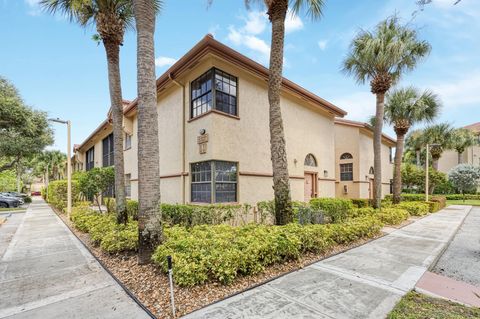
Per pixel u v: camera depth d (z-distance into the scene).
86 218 9.41
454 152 32.50
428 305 3.58
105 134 19.12
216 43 7.68
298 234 5.81
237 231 6.02
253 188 9.84
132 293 3.97
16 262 5.79
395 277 4.64
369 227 7.79
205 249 4.65
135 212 10.41
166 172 10.94
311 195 13.20
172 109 10.63
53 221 12.60
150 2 5.51
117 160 8.32
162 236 5.34
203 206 8.05
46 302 3.79
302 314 3.31
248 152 9.74
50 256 6.25
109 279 4.64
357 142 17.17
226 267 4.15
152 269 4.82
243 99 9.66
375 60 11.53
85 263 5.66
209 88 8.79
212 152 8.45
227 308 3.46
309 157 13.21
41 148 21.98
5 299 3.91
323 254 6.04
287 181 7.14
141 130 5.28
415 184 24.69
